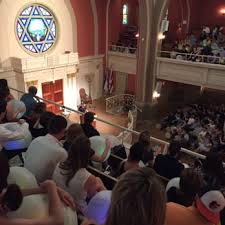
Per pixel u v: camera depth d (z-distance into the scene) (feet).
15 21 49.93
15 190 5.73
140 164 12.62
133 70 65.67
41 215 6.40
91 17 64.28
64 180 8.48
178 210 6.46
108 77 71.36
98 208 7.88
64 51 60.49
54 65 56.13
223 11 69.21
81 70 65.36
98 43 67.51
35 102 17.54
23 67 50.47
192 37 61.72
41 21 54.49
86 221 5.51
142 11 53.11
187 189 7.42
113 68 69.97
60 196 7.13
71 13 59.52
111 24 69.05
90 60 66.85
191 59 54.95
